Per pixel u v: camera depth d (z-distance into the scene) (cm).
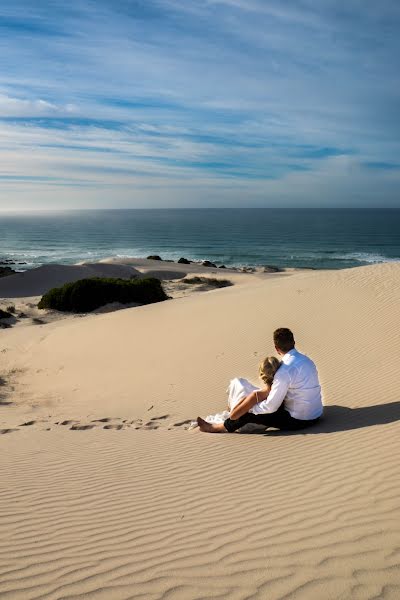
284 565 317
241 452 614
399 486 418
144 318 1791
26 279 4253
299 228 19812
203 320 1574
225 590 296
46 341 1828
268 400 665
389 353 1031
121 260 5559
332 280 1656
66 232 18412
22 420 971
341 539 340
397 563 301
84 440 772
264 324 1401
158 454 650
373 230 18150
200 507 441
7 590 314
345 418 698
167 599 292
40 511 460
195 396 1034
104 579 322
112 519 430
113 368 1372
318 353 1126
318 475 484
